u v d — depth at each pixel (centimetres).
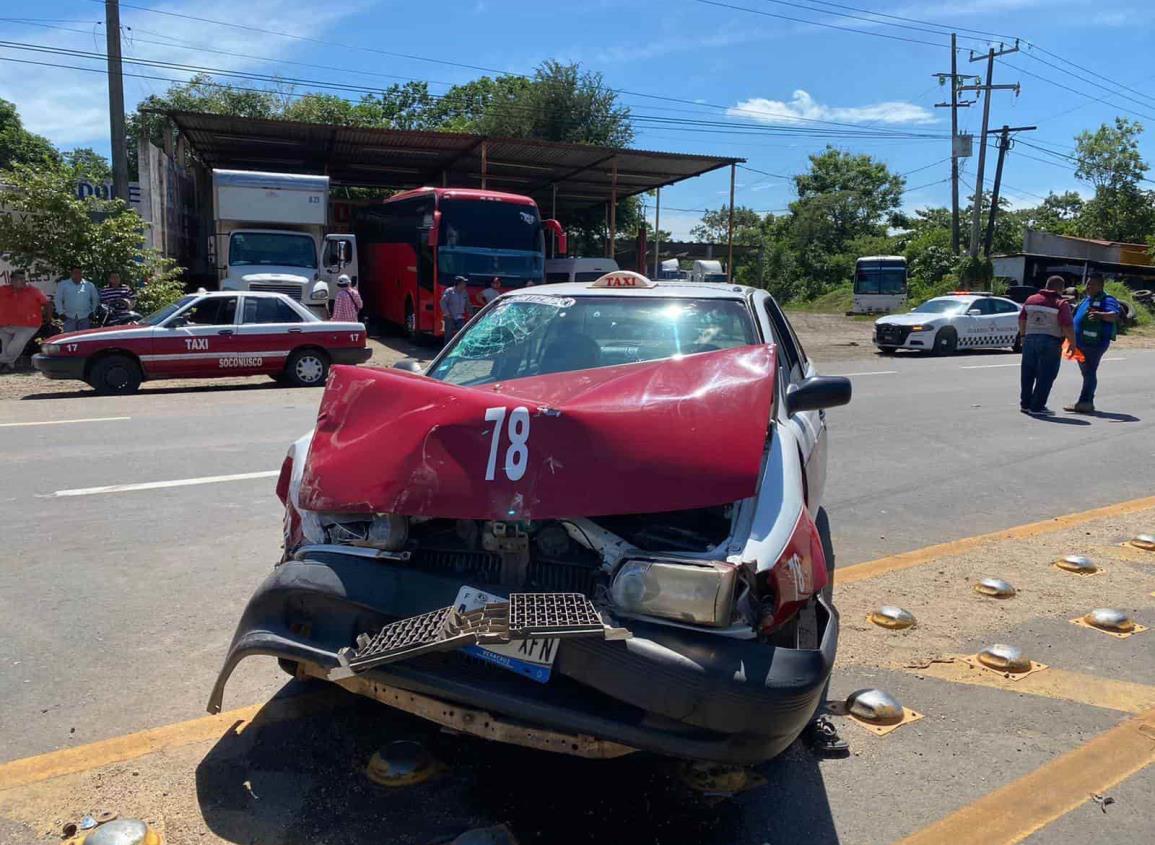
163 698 394
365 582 308
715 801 329
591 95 4009
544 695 284
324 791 328
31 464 816
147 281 1920
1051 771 351
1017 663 438
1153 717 393
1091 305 1225
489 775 341
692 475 304
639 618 288
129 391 1377
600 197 3541
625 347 451
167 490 731
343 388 361
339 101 4656
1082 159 6688
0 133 4931
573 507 299
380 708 391
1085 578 569
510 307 491
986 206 5919
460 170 3006
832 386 400
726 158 2727
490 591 303
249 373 1448
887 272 4534
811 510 375
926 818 321
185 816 311
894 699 403
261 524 644
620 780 340
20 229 1772
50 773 335
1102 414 1245
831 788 339
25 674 412
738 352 378
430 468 313
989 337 2298
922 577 568
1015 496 785
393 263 2352
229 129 2397
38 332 1714
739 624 289
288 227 2234
